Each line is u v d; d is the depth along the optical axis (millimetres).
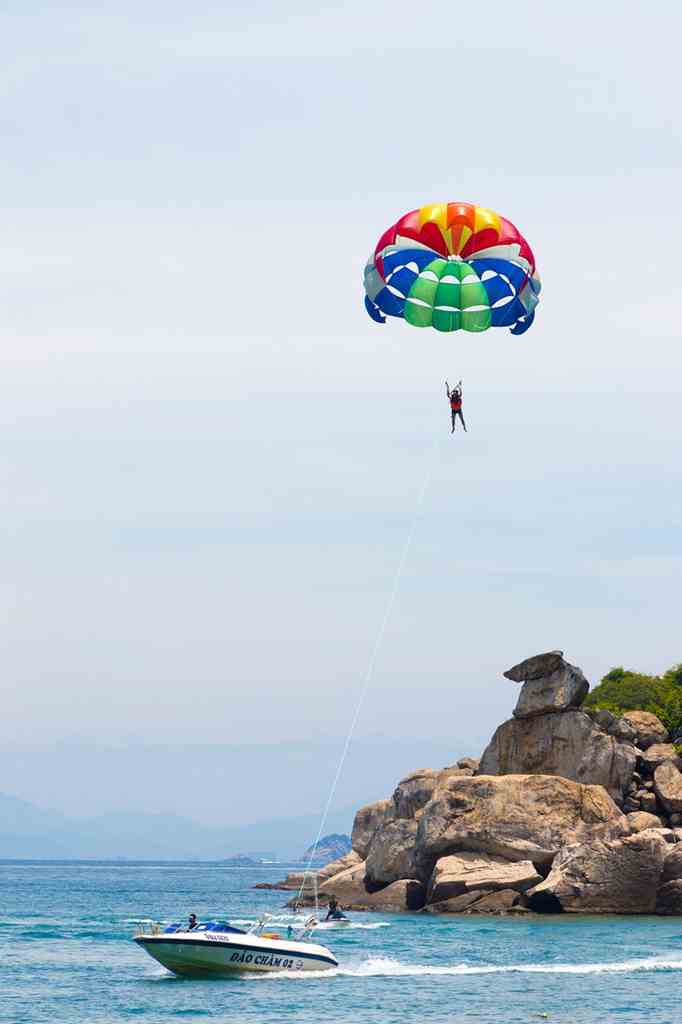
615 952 182625
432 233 160875
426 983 156250
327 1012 136750
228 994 148750
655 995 148000
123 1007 140375
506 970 166125
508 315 161750
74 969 173625
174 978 160000
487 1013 136500
